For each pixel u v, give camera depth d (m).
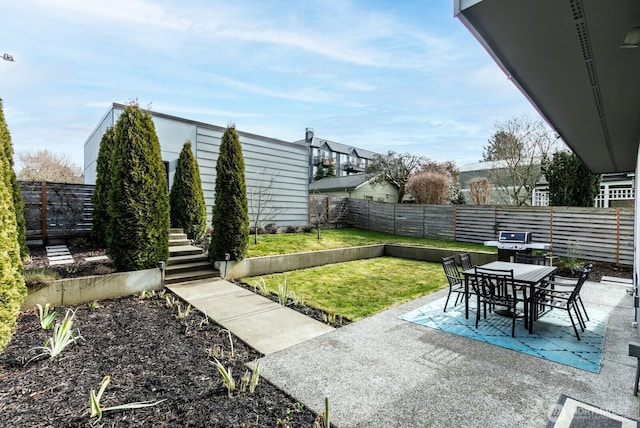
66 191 7.71
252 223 10.83
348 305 5.09
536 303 4.08
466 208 11.17
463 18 2.12
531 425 2.24
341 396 2.60
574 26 2.18
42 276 4.62
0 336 2.99
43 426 2.18
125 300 5.12
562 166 10.48
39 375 2.83
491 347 3.55
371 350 3.47
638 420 2.28
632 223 7.75
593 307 5.00
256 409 2.42
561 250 8.91
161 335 3.78
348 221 14.72
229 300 5.23
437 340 3.74
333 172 30.12
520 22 2.13
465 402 2.52
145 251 5.67
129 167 5.58
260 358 3.27
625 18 2.07
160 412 2.36
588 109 3.79
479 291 4.50
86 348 3.39
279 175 11.71
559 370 3.03
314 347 3.54
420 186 16.73
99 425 2.20
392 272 7.70
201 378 2.85
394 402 2.52
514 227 9.96
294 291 5.86
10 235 3.39
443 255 9.05
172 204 8.73
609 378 2.88
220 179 6.95
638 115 3.95
